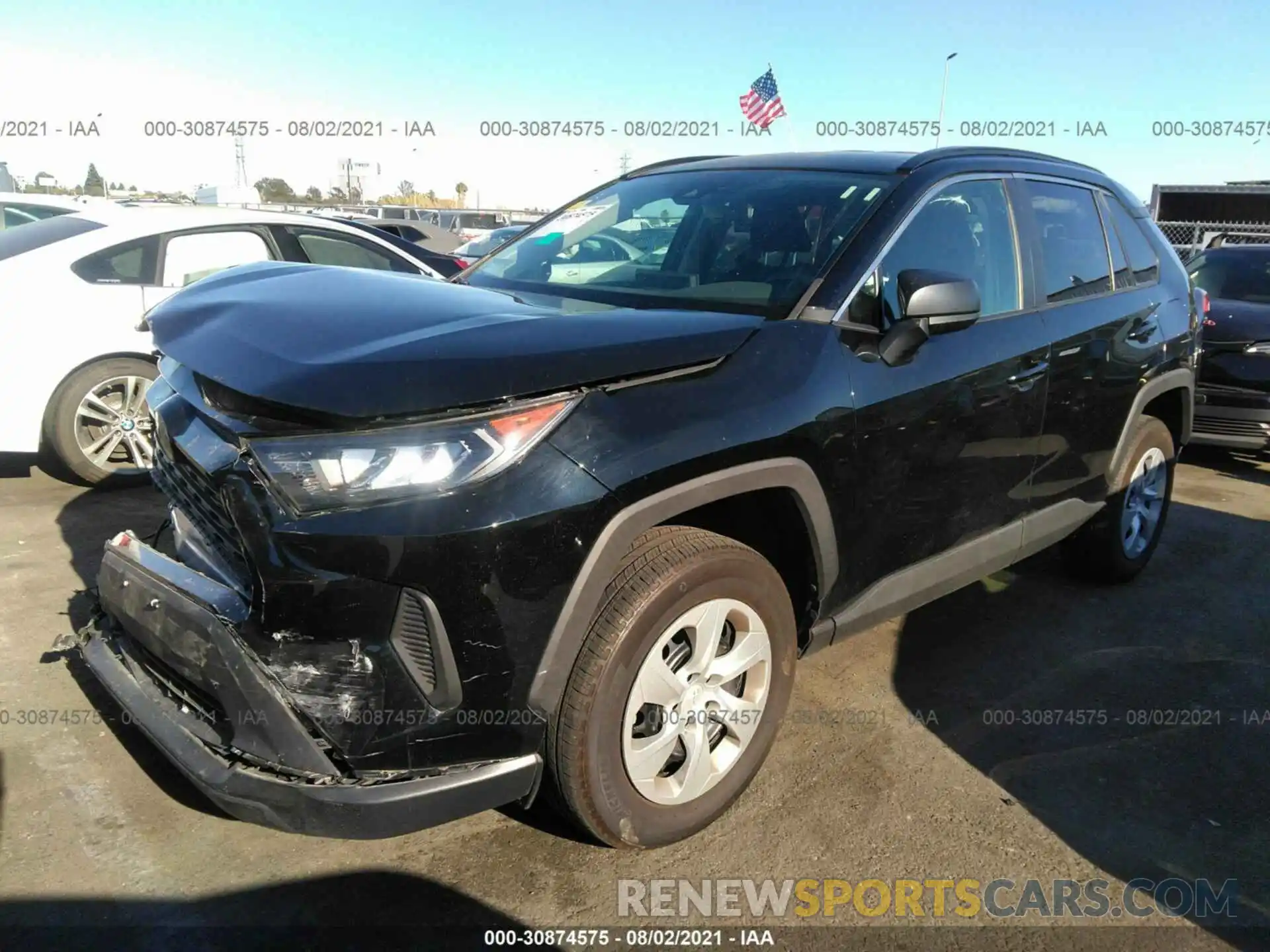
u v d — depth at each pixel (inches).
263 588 78.8
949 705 132.5
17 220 342.6
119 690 97.6
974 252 128.3
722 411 91.3
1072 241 149.9
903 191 120.0
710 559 92.3
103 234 205.3
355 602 77.6
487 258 146.6
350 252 246.5
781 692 106.0
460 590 78.1
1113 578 177.0
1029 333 131.8
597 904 91.2
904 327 108.5
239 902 89.0
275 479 78.2
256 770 81.4
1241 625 164.2
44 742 111.3
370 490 76.9
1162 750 123.0
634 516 84.8
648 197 141.3
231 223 226.1
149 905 88.0
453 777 82.4
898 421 109.9
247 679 80.4
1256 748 124.4
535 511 79.4
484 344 83.7
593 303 115.6
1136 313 158.9
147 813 100.7
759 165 139.9
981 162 134.5
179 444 90.0
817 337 103.6
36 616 142.1
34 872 91.0
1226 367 265.3
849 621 112.4
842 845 101.7
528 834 101.2
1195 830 107.0
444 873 94.4
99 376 199.2
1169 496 185.6
